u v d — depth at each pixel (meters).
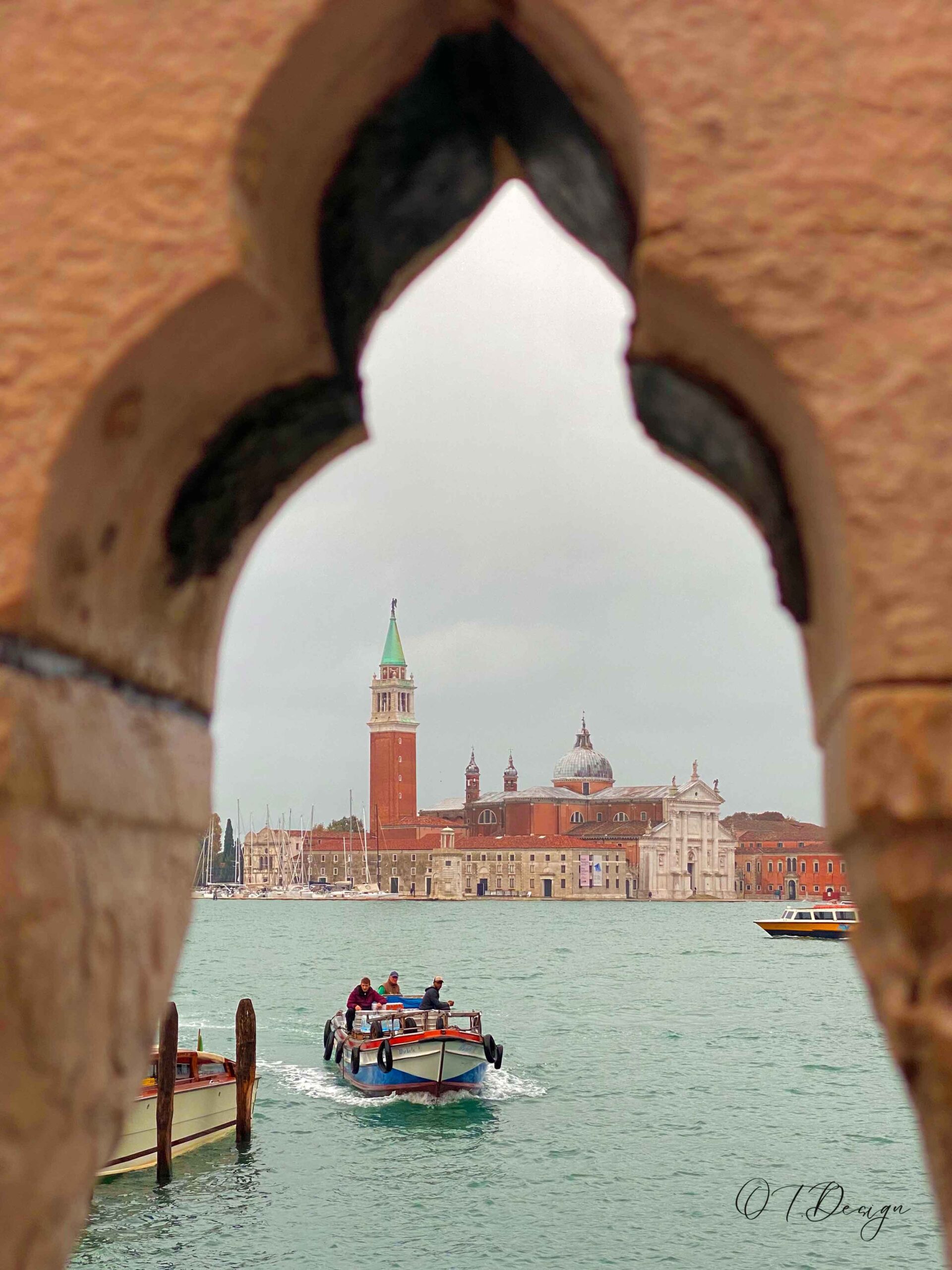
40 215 1.78
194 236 1.77
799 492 1.96
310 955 72.44
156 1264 13.95
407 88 2.12
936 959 1.68
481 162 2.43
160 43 1.81
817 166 1.74
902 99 1.75
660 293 1.81
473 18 2.04
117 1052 1.98
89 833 1.85
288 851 175.38
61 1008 1.75
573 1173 18.61
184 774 2.26
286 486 2.46
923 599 1.67
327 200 2.14
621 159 2.03
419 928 107.50
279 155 1.91
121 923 1.95
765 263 1.74
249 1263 14.00
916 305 1.71
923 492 1.68
